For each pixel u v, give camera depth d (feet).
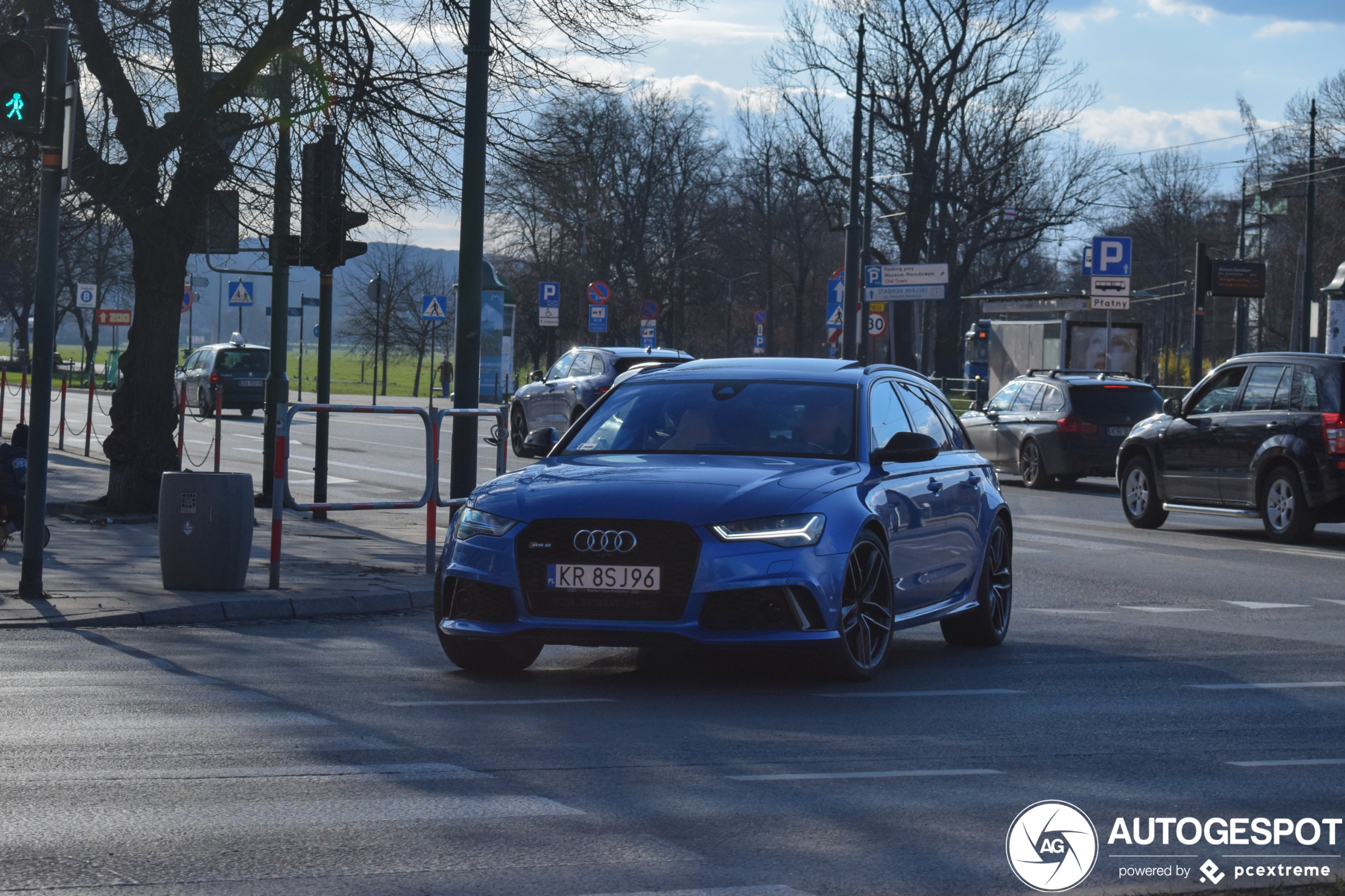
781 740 21.77
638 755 20.53
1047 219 184.75
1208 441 60.59
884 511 27.63
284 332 61.26
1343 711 25.17
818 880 14.88
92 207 51.21
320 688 25.75
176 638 31.78
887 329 159.94
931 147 185.68
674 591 24.79
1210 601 41.29
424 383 319.88
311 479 78.18
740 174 260.01
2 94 34.14
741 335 332.19
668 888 14.43
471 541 26.03
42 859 14.99
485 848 15.71
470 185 47.01
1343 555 53.42
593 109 59.98
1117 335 147.13
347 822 16.67
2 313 254.06
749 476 26.32
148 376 54.54
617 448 29.01
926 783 19.22
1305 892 14.53
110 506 54.60
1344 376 56.75
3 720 22.44
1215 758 21.21
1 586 37.19
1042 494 82.17
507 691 25.68
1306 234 148.46
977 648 32.58
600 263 251.19
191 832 16.14
